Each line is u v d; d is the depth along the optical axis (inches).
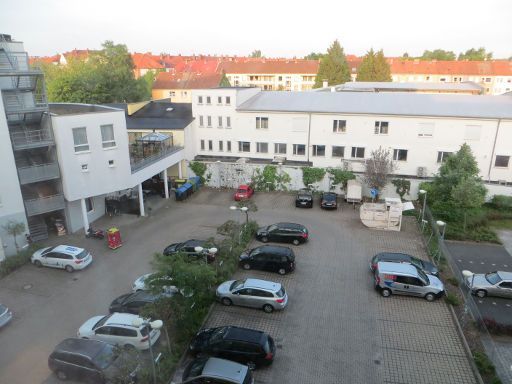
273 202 1499.8
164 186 1547.7
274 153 1745.8
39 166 1097.4
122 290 919.0
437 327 781.9
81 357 638.5
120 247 1138.0
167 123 1729.8
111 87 2807.6
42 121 1167.0
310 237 1195.3
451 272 987.3
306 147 1694.1
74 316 826.2
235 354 668.7
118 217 1358.3
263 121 1716.3
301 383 644.1
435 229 1164.5
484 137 1496.1
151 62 4783.5
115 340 710.5
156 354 687.1
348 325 788.6
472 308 813.2
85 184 1178.6
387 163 1441.9
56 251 1005.2
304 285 933.2
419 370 671.8
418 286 861.2
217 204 1482.5
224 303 851.4
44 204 1125.7
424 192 1257.4
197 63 4581.7
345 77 3700.8
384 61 3678.6
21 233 1068.5
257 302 826.2
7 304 869.2
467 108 1574.8
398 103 1690.5
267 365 673.0
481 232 1230.9
